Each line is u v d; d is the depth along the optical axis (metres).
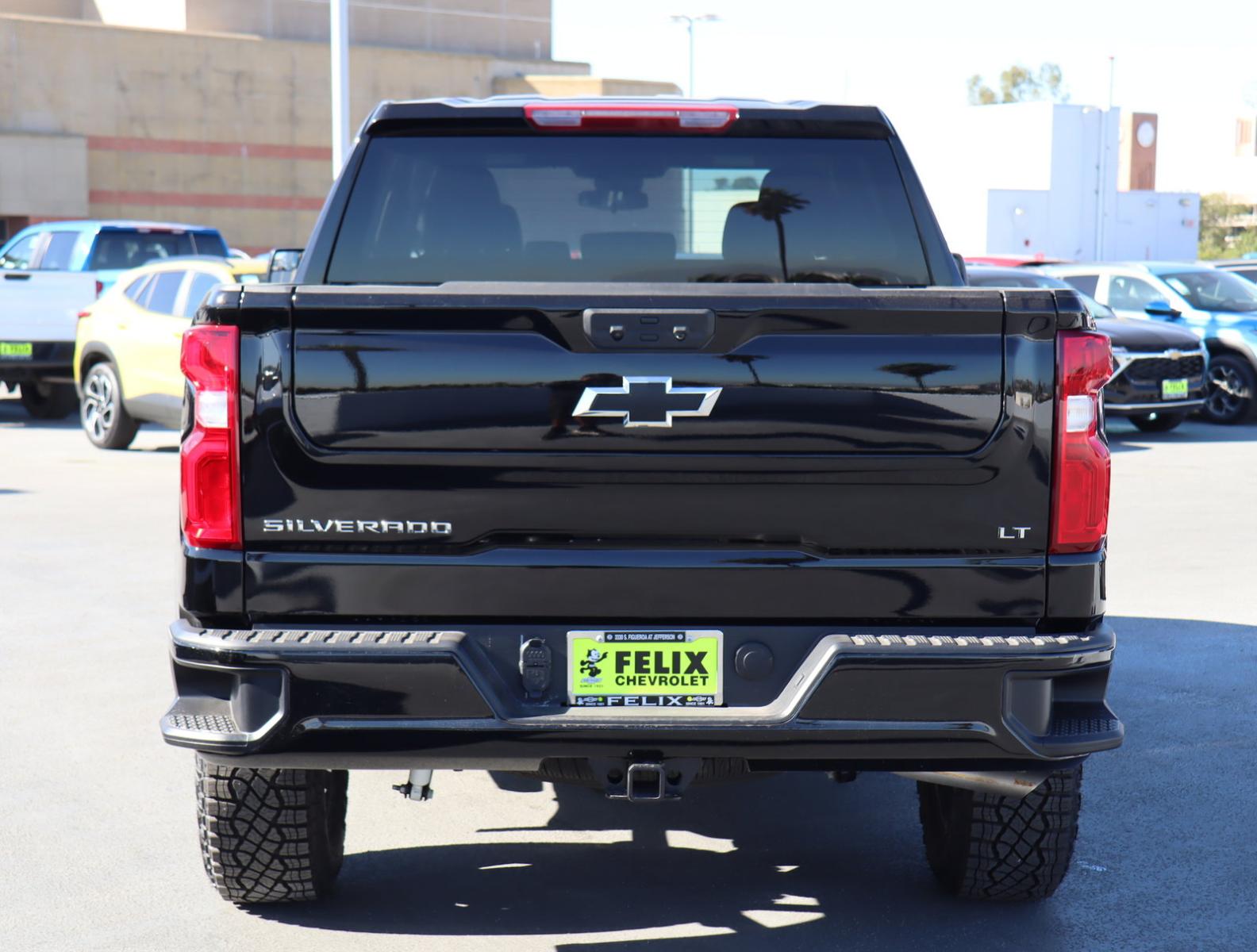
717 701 3.23
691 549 3.21
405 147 3.97
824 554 3.21
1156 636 7.24
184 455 3.21
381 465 3.18
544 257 4.02
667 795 3.32
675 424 3.16
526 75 58.97
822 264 4.07
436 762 3.23
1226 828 4.67
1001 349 3.18
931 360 3.17
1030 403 3.19
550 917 3.92
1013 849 3.80
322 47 53.88
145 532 9.98
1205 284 19.00
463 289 3.17
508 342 3.15
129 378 14.25
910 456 3.18
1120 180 59.66
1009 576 3.23
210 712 3.26
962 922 3.91
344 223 3.97
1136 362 16.30
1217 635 7.25
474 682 3.17
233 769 3.63
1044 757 3.23
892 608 3.22
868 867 4.32
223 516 3.20
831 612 3.22
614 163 4.00
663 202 4.02
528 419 3.16
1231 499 11.77
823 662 3.18
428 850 4.45
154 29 50.88
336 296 3.15
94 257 17.59
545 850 4.45
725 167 4.02
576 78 58.22
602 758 3.24
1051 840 3.78
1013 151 47.00
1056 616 3.25
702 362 3.16
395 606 3.21
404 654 3.16
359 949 3.72
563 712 3.20
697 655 3.22
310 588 3.21
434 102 3.94
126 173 50.97
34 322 16.59
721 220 4.04
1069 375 3.19
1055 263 19.98
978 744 3.22
